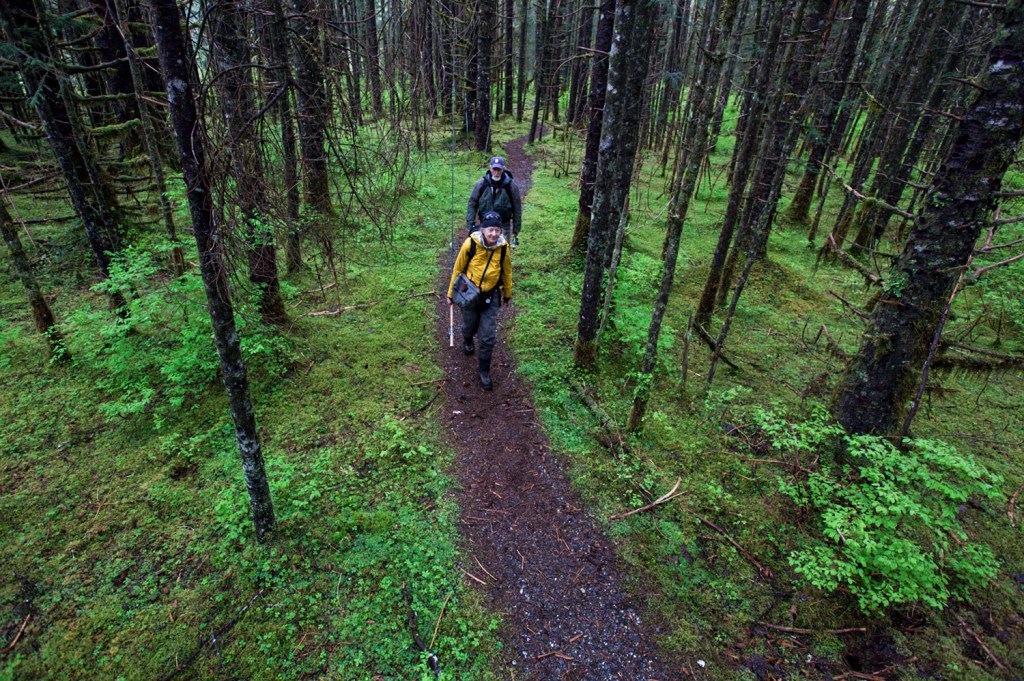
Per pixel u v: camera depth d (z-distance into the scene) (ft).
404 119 17.11
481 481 14.98
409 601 11.46
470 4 35.06
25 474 14.19
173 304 17.07
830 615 11.78
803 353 23.20
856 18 29.78
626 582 12.30
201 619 10.79
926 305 14.11
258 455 11.29
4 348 19.20
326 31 14.56
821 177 40.55
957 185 12.87
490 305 17.92
